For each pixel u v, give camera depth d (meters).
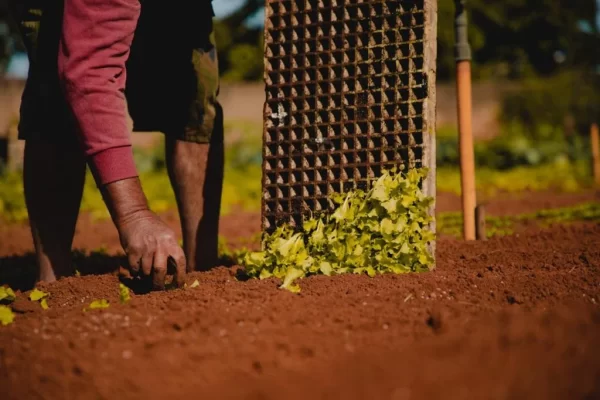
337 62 3.66
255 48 28.25
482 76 28.59
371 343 2.36
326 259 3.52
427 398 1.77
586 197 10.45
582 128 24.38
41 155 3.72
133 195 3.19
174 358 2.25
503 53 30.48
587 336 2.18
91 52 3.12
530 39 30.48
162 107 3.92
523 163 20.75
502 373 1.89
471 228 5.10
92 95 3.12
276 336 2.45
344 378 1.96
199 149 3.98
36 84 3.64
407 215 3.49
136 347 2.37
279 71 3.71
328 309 2.79
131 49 3.84
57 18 3.54
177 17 3.79
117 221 3.20
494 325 2.40
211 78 3.92
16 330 2.65
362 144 3.63
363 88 3.61
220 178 4.09
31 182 3.75
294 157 3.68
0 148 18.59
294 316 2.69
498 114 23.91
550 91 23.83
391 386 1.86
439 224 7.02
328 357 2.23
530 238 5.14
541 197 11.00
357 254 3.47
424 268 3.55
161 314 2.75
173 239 3.18
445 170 18.84
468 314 2.70
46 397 2.03
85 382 2.10
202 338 2.45
